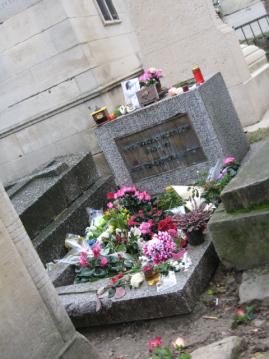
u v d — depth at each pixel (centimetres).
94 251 508
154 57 874
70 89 889
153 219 538
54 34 870
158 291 394
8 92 930
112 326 423
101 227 591
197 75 629
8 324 297
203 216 449
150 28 862
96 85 875
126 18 1063
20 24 883
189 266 413
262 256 387
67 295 457
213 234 399
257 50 1012
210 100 620
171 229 473
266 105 909
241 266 401
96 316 425
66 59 877
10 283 305
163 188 658
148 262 447
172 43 855
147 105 649
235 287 394
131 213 565
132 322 412
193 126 613
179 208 533
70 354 327
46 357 313
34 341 309
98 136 673
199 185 570
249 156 646
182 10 833
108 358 381
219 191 515
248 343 328
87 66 870
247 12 1497
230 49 827
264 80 932
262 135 731
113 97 906
